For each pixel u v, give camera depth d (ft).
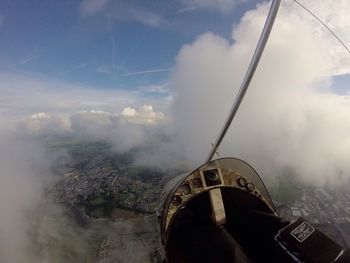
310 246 6.95
